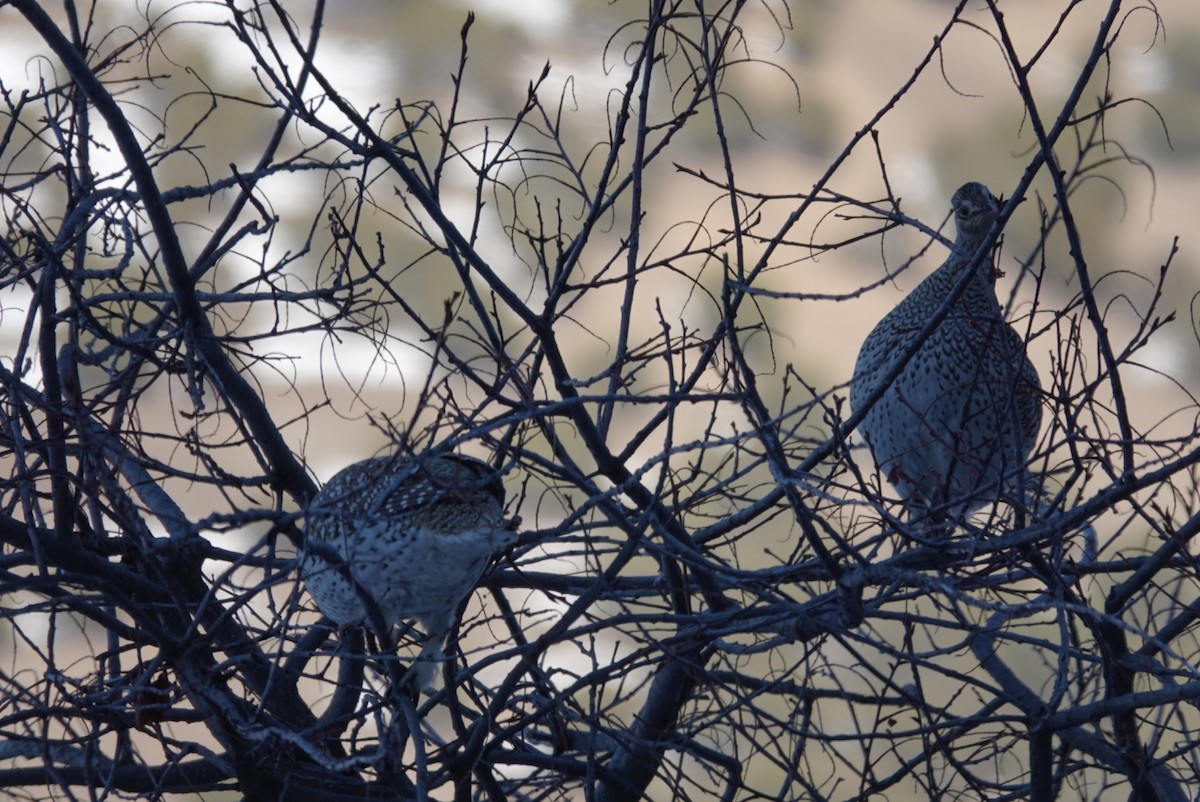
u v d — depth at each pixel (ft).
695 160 124.16
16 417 26.81
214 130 107.86
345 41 142.31
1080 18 151.12
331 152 106.11
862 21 157.07
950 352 38.04
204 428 62.13
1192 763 31.83
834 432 25.91
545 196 102.42
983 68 150.30
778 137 136.87
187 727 48.83
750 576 27.63
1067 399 26.16
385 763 28.89
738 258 25.23
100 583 26.25
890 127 142.72
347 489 29.60
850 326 110.93
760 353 96.12
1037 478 31.14
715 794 31.45
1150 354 100.27
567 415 28.58
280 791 30.50
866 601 27.25
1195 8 150.41
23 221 37.01
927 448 38.81
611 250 96.73
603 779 32.99
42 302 28.19
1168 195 128.26
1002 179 133.39
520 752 33.40
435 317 94.84
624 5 142.92
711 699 32.50
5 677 27.32
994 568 28.63
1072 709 28.48
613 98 124.77
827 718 52.37
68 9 29.73
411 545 28.48
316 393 90.22
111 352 30.94
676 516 28.96
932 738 36.47
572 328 101.09
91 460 26.84
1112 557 34.06
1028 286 81.41
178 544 29.12
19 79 112.78
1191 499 31.37
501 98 130.62
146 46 32.91
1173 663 37.04
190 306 27.55
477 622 31.24
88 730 31.42
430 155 106.42
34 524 28.37
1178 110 136.26
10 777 30.91
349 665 32.94
